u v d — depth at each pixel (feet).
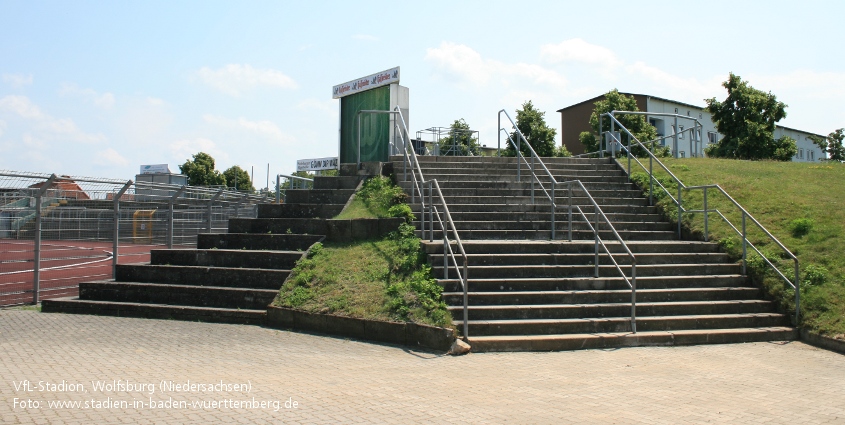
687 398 19.03
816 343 27.94
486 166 49.49
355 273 31.71
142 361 22.77
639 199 45.03
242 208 70.85
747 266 33.86
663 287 32.07
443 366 22.91
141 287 35.22
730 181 45.91
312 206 40.70
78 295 39.83
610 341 26.96
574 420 16.57
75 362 22.33
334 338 27.94
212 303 33.30
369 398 18.40
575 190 46.14
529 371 22.35
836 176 48.98
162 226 51.75
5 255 39.70
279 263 34.88
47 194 39.55
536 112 106.42
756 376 22.11
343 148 73.51
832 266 32.24
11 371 20.66
